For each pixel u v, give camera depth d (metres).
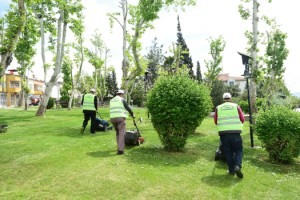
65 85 47.81
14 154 7.99
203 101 8.52
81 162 7.09
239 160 6.54
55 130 13.11
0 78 12.57
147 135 11.59
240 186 5.93
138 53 21.03
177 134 8.62
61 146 9.16
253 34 18.09
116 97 8.51
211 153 8.79
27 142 9.88
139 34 20.42
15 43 12.83
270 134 8.25
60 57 21.59
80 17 23.56
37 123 16.09
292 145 8.21
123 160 7.36
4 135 11.54
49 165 6.84
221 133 6.76
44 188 5.39
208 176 6.46
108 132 12.49
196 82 8.99
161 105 8.31
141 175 6.20
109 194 5.18
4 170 6.47
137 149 8.83
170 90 8.40
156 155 8.06
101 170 6.45
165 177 6.16
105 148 8.88
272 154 8.43
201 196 5.27
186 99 8.38
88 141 10.07
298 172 7.55
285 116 8.37
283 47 20.17
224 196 5.34
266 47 20.48
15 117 19.80
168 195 5.23
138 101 60.72
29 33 26.53
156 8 18.53
